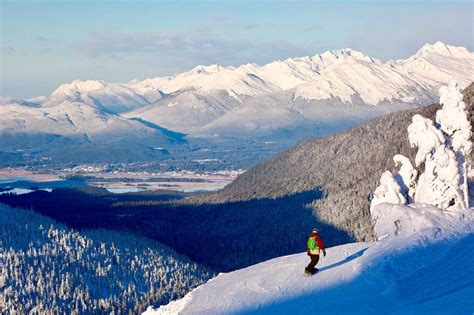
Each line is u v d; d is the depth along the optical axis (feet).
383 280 127.13
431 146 209.46
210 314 134.41
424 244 143.54
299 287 135.74
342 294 126.11
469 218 159.22
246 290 142.20
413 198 227.20
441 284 120.37
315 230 142.72
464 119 217.36
